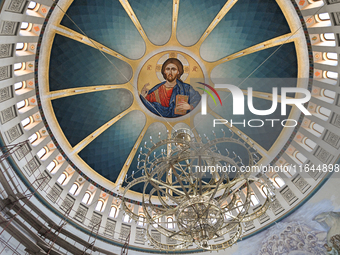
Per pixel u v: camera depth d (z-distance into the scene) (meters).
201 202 9.06
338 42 14.67
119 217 19.19
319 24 15.35
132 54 19.27
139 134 21.55
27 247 11.81
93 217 18.16
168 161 9.56
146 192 20.91
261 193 18.95
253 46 17.98
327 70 16.03
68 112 18.69
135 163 21.39
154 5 16.98
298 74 17.47
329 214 15.38
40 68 16.11
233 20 17.28
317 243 15.13
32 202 14.49
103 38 17.62
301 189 17.52
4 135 13.93
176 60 20.02
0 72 13.24
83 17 16.02
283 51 17.31
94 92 19.31
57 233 14.87
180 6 17.11
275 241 16.72
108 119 20.45
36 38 14.94
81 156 19.52
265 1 15.91
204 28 18.22
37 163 16.27
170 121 21.66
